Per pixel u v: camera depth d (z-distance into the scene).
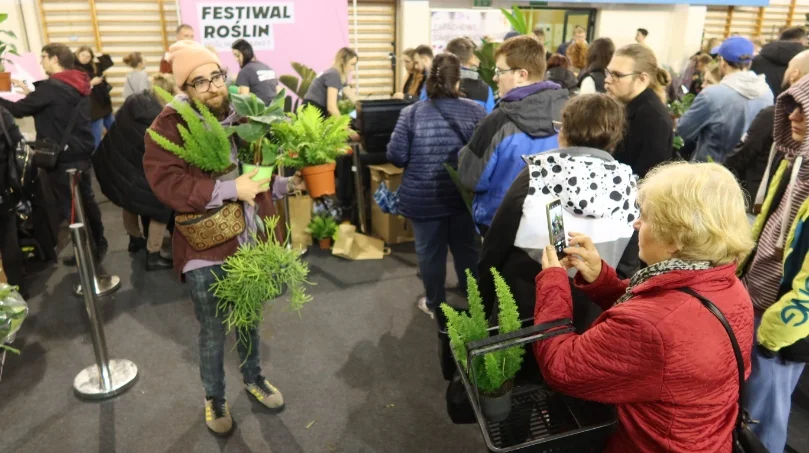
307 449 2.11
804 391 2.41
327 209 4.10
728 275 1.01
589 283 1.35
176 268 1.97
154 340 2.85
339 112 4.48
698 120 3.06
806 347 1.46
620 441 1.13
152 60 6.50
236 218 1.87
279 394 2.34
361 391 2.45
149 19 6.32
